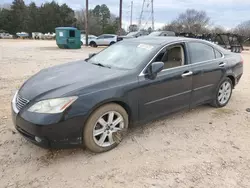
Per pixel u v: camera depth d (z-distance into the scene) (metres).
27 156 3.13
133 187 2.64
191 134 3.85
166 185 2.68
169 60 3.89
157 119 3.98
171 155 3.25
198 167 3.01
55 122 2.78
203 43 4.55
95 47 24.80
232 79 5.16
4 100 5.07
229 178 2.82
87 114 2.95
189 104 4.26
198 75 4.21
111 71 3.52
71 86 3.03
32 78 3.68
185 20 66.50
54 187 2.62
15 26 75.38
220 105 5.02
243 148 3.48
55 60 11.95
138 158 3.16
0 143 3.40
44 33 74.00
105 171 2.89
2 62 10.46
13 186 2.61
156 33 21.05
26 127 2.86
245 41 36.34
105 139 3.28
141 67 3.53
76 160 3.08
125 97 3.26
